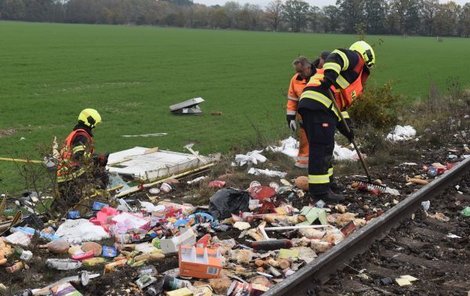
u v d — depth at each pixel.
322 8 142.75
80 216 7.10
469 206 7.77
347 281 5.34
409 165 10.04
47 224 6.85
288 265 5.52
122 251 5.95
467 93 19.48
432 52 61.00
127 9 152.88
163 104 20.31
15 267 5.43
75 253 5.86
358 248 5.95
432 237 6.61
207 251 5.44
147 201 8.16
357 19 135.62
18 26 96.62
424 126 13.57
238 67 36.66
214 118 17.41
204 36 84.75
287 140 11.52
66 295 4.78
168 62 38.97
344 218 6.98
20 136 13.90
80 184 7.35
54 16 148.88
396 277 5.46
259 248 6.03
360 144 11.27
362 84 7.98
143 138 13.98
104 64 35.94
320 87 7.71
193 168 10.05
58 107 18.88
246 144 11.96
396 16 137.00
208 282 5.16
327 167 7.72
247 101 21.62
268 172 9.30
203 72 33.03
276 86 26.83
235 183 8.73
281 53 51.19
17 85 24.50
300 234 6.46
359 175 9.30
